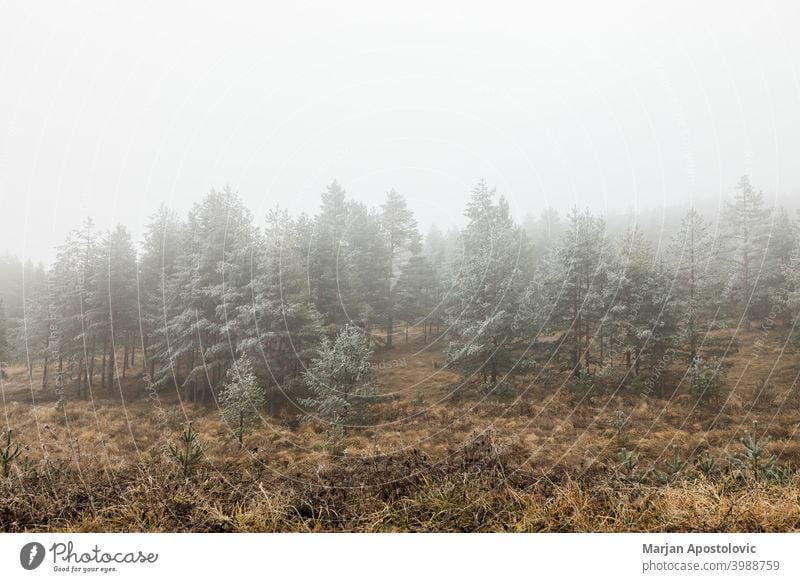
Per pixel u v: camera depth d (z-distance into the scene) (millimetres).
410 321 28109
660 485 5000
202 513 4074
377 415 14797
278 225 17844
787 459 9750
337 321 19812
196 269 18672
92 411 16953
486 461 5098
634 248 18281
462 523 4016
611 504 4230
